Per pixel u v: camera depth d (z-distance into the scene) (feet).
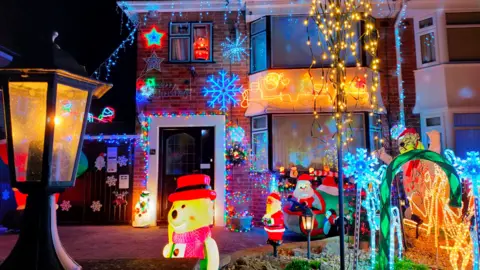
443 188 16.57
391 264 9.61
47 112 6.73
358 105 28.37
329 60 29.43
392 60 30.25
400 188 24.38
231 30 31.32
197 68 30.96
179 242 11.73
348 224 20.98
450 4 29.04
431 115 29.01
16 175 6.67
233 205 29.17
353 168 11.25
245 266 14.29
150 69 30.99
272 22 30.50
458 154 27.96
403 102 29.84
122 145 30.53
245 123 30.19
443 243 17.85
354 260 11.33
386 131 29.37
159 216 29.32
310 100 28.94
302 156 28.94
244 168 29.66
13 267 6.40
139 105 30.68
